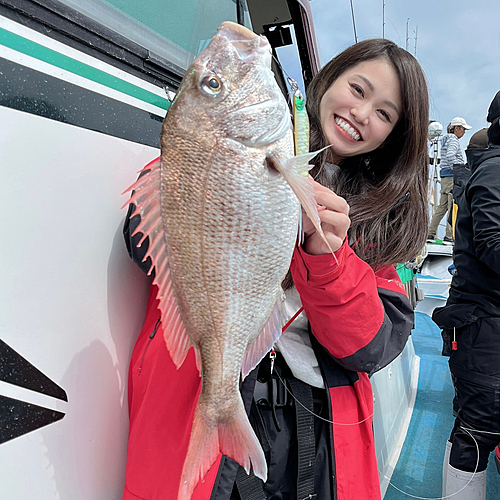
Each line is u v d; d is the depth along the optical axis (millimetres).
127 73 1245
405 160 1607
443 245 6551
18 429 901
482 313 2109
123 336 1223
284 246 916
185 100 842
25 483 906
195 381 1094
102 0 1177
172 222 864
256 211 874
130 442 1124
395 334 1328
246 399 1104
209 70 837
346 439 1240
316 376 1264
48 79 982
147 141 1319
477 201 2053
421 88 1521
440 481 2428
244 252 884
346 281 1032
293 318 1243
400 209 1622
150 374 1145
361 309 1082
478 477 2131
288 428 1253
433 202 6410
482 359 2094
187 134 845
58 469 985
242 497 1115
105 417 1139
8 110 892
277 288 954
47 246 982
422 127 1569
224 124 847
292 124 1024
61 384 1004
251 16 2721
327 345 1180
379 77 1477
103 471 1119
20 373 912
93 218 1112
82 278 1079
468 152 2320
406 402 3301
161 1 1456
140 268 1256
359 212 1544
